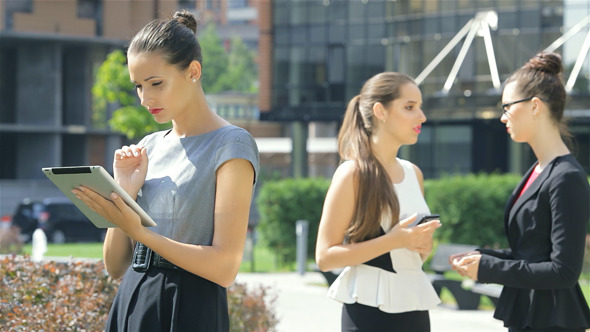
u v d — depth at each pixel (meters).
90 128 55.06
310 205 21.58
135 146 3.88
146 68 3.55
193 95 3.71
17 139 55.47
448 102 42.00
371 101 4.82
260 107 52.88
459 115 42.50
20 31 51.53
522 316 4.48
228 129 3.71
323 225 4.70
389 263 4.62
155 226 3.68
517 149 46.84
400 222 4.57
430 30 47.84
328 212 4.70
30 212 35.22
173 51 3.56
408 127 4.79
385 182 4.68
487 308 13.26
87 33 53.78
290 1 52.06
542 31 44.97
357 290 4.61
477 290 12.26
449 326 10.99
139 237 3.47
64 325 5.82
